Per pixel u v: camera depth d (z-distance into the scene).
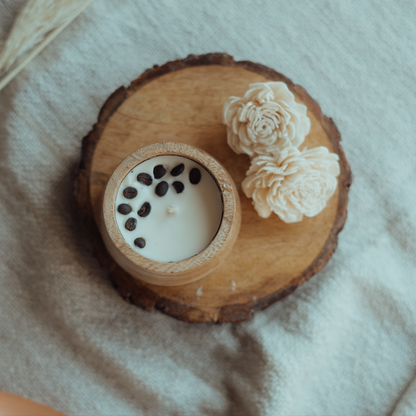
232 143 0.38
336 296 0.44
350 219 0.45
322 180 0.36
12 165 0.44
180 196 0.36
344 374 0.45
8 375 0.44
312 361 0.43
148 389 0.44
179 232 0.35
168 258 0.35
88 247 0.44
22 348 0.45
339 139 0.40
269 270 0.39
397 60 0.46
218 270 0.39
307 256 0.39
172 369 0.44
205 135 0.39
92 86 0.45
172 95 0.39
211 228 0.35
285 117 0.36
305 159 0.36
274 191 0.36
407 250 0.45
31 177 0.44
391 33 0.46
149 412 0.45
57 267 0.44
